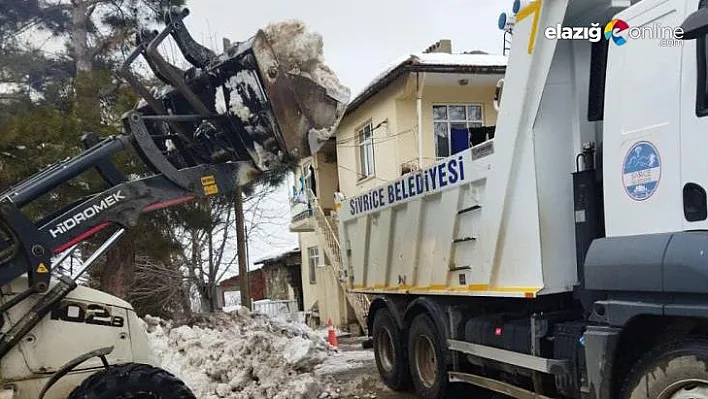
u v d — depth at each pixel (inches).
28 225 177.9
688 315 146.3
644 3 165.8
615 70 173.6
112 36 573.0
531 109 206.5
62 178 187.0
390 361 331.9
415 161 633.0
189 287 762.2
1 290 179.3
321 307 840.9
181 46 209.3
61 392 184.2
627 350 167.0
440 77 625.6
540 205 203.9
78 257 267.7
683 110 153.3
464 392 284.8
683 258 147.0
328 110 206.8
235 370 318.3
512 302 240.8
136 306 719.1
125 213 191.8
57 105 460.4
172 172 198.7
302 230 896.9
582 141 203.0
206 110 207.5
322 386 326.3
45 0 581.6
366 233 345.1
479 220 238.8
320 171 869.8
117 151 195.8
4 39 533.0
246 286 680.4
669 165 156.3
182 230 530.0
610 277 167.8
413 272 293.6
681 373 146.3
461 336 262.4
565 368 190.2
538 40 202.8
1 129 410.3
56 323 186.4
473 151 239.3
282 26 203.6
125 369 176.9
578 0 193.0
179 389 178.7
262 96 200.7
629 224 167.5
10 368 178.2
